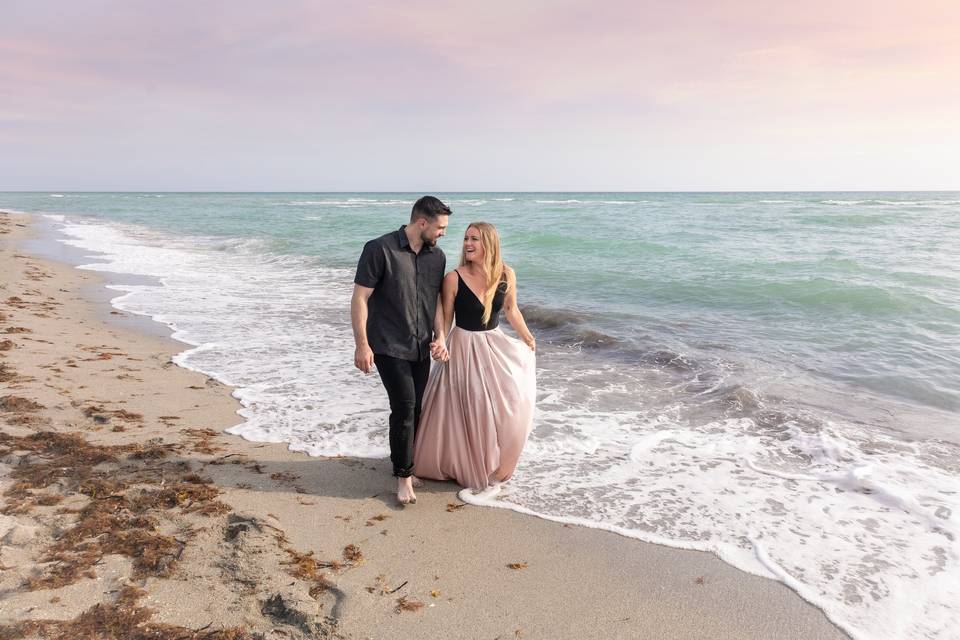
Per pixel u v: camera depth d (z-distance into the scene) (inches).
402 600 108.4
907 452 180.9
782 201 2918.3
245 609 100.7
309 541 126.3
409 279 140.0
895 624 106.0
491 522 138.8
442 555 124.3
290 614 100.4
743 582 117.7
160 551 114.7
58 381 219.6
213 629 95.3
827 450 180.4
